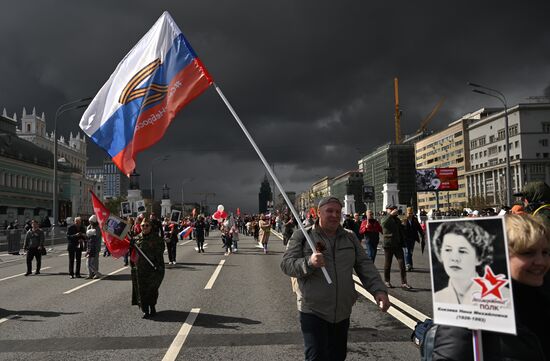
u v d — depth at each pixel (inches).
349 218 719.1
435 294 91.6
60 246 1375.5
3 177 3599.9
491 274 83.7
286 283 482.0
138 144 295.9
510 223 93.6
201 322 305.4
